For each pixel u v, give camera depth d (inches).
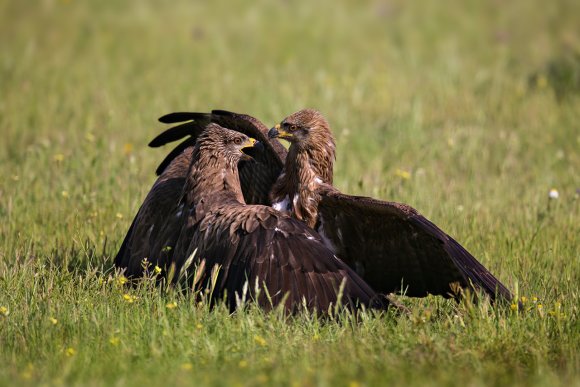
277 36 1173.7
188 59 1020.5
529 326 389.1
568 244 510.3
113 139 698.8
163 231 439.8
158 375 324.8
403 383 313.3
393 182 604.4
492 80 914.7
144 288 409.1
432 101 844.6
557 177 647.8
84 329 373.1
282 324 370.6
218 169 430.3
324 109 804.6
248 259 387.9
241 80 917.8
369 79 923.4
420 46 1127.6
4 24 1175.6
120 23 1205.1
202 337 361.7
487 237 515.5
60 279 425.7
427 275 432.5
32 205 551.8
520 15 1318.9
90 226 520.7
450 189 599.5
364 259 441.7
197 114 495.2
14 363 341.7
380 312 393.1
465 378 326.3
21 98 818.8
